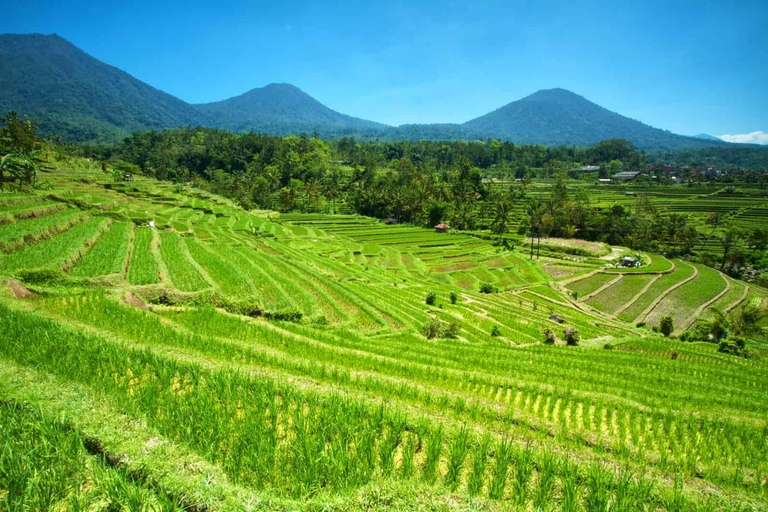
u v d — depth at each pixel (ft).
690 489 34.12
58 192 185.98
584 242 334.24
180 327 68.69
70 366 41.57
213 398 37.06
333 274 167.02
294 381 47.60
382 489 26.55
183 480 25.77
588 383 72.13
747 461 44.16
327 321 99.40
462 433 34.81
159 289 88.53
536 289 219.41
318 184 472.03
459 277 240.12
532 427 45.52
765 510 32.17
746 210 404.57
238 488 25.63
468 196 447.42
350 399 41.14
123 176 358.02
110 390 37.81
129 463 27.14
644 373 87.04
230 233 218.79
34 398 33.73
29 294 73.56
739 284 242.58
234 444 30.63
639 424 51.80
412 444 34.55
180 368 45.34
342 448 31.45
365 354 69.67
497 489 30.17
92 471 26.23
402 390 50.75
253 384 42.04
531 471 33.71
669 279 244.22
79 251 110.52
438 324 112.06
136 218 184.34
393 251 282.97
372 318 115.55
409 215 433.48
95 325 62.59
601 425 52.21
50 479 24.88
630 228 352.49
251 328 76.64
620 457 40.52
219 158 596.70
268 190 481.46
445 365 74.43
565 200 401.49
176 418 33.32
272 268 145.38
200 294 90.74
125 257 115.65
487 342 114.42
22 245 108.58
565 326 146.61
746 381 92.38
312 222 367.86
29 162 212.84
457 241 330.54
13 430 28.71
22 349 45.57
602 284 235.20
